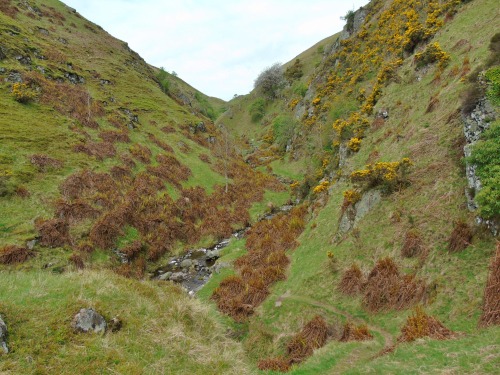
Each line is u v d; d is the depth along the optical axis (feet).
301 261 74.43
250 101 370.73
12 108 118.01
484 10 94.43
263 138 274.77
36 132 112.16
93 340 31.19
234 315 63.00
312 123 202.69
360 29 224.53
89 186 102.68
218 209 134.10
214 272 87.30
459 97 69.26
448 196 55.83
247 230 117.91
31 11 212.43
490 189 42.39
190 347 36.04
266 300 66.28
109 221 93.04
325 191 100.73
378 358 36.27
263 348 53.83
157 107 198.39
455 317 39.04
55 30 211.41
